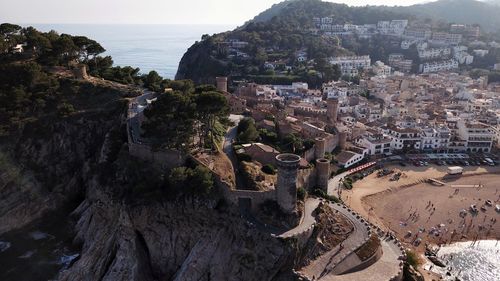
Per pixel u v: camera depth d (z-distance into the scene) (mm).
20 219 130500
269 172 124812
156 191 110375
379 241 109438
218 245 103062
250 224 102562
